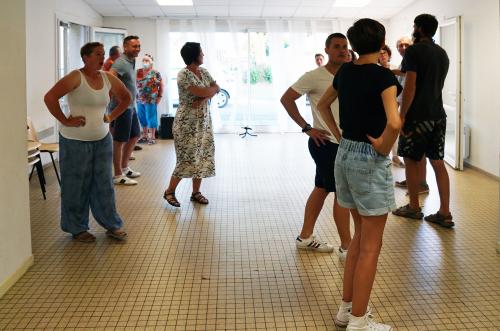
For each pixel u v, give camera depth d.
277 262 3.12
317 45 10.15
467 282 2.83
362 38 2.07
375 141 2.04
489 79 5.84
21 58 2.83
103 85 3.27
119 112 3.52
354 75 2.13
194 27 9.95
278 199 4.74
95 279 2.85
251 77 10.29
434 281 2.84
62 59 7.61
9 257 2.70
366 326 2.17
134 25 9.91
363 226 2.17
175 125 4.32
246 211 4.31
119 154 5.30
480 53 6.07
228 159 6.98
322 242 3.35
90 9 8.85
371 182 2.11
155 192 4.99
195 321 2.38
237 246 3.42
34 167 5.57
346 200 2.27
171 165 6.57
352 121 2.15
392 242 3.49
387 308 2.52
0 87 2.57
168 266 3.05
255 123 10.36
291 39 10.09
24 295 2.62
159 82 8.73
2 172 2.61
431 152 3.85
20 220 2.85
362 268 2.14
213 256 3.22
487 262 3.12
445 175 3.83
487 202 4.59
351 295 2.29
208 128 4.40
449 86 6.67
